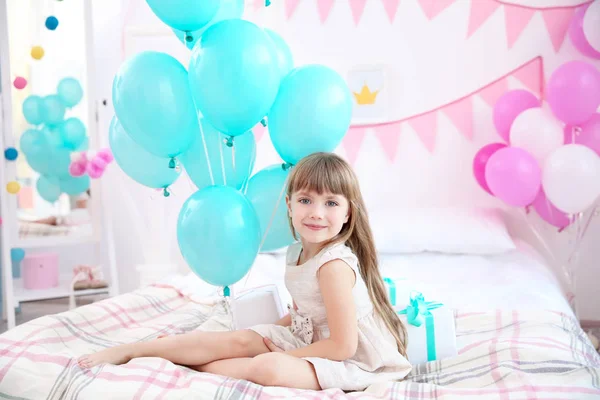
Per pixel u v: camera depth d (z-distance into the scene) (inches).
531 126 104.4
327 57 130.3
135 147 68.2
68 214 130.0
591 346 67.7
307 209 58.8
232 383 50.9
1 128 121.7
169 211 131.6
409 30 126.6
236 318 70.4
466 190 126.6
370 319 60.6
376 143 129.2
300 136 62.2
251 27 59.3
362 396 50.8
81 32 128.0
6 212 122.2
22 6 125.3
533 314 72.0
